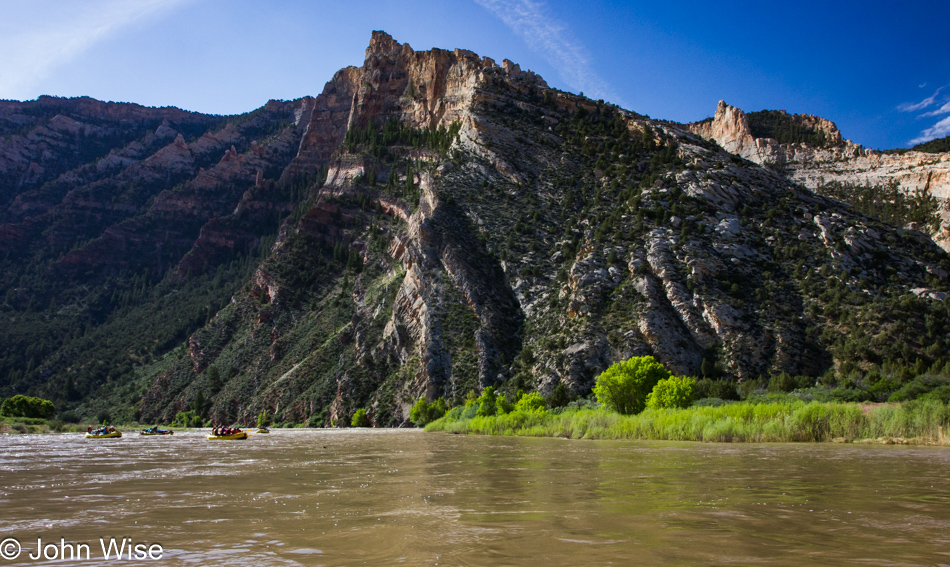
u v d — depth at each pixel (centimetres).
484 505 1388
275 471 2377
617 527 1104
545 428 5706
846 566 823
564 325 9694
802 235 11394
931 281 10394
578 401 7600
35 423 10744
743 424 3888
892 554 889
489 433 6325
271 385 12756
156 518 1292
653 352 8594
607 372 6244
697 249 10362
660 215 11412
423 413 9281
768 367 8431
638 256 10300
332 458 3077
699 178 12775
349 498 1549
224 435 6284
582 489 1630
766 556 884
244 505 1460
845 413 3766
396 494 1609
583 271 10275
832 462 2267
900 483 1666
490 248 12575
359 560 892
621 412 6038
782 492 1524
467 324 10775
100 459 3297
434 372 10169
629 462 2422
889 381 6969
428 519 1216
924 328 8688
